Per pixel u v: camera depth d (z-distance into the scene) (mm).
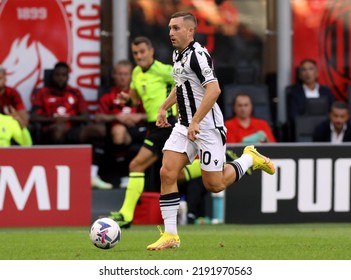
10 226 45469
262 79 55656
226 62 55312
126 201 43531
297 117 52062
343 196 47094
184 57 31859
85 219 46188
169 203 32312
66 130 50812
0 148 45375
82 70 54125
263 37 55625
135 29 54594
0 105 49781
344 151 47000
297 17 55719
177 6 54875
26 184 45719
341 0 55719
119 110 50969
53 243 35812
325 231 41531
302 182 46812
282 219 46875
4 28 53562
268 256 30609
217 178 33031
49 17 53875
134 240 36781
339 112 49719
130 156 50906
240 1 55438
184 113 32375
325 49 55844
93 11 54125
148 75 42812
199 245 33969
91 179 48281
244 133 49438
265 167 36281
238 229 43500
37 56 53844
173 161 32250
